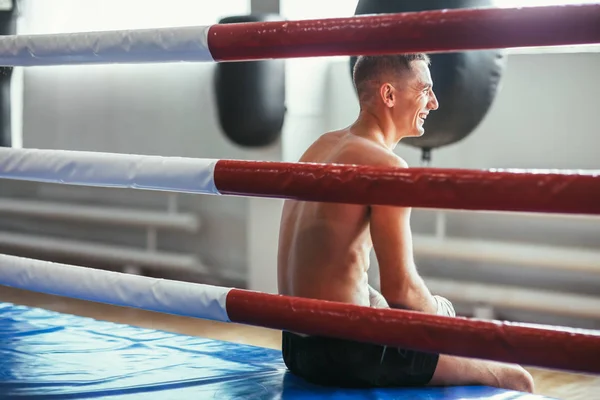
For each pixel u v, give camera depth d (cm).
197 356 168
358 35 126
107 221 470
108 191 491
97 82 491
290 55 135
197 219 447
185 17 448
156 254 457
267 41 135
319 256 152
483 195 117
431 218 390
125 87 480
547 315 355
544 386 279
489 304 364
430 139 295
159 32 148
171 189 146
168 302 148
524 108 369
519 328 117
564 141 361
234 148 438
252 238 408
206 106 447
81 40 159
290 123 398
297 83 400
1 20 417
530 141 369
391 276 147
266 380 152
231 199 440
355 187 126
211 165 140
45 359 162
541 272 361
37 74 515
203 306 143
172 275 459
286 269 161
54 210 491
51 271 165
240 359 167
